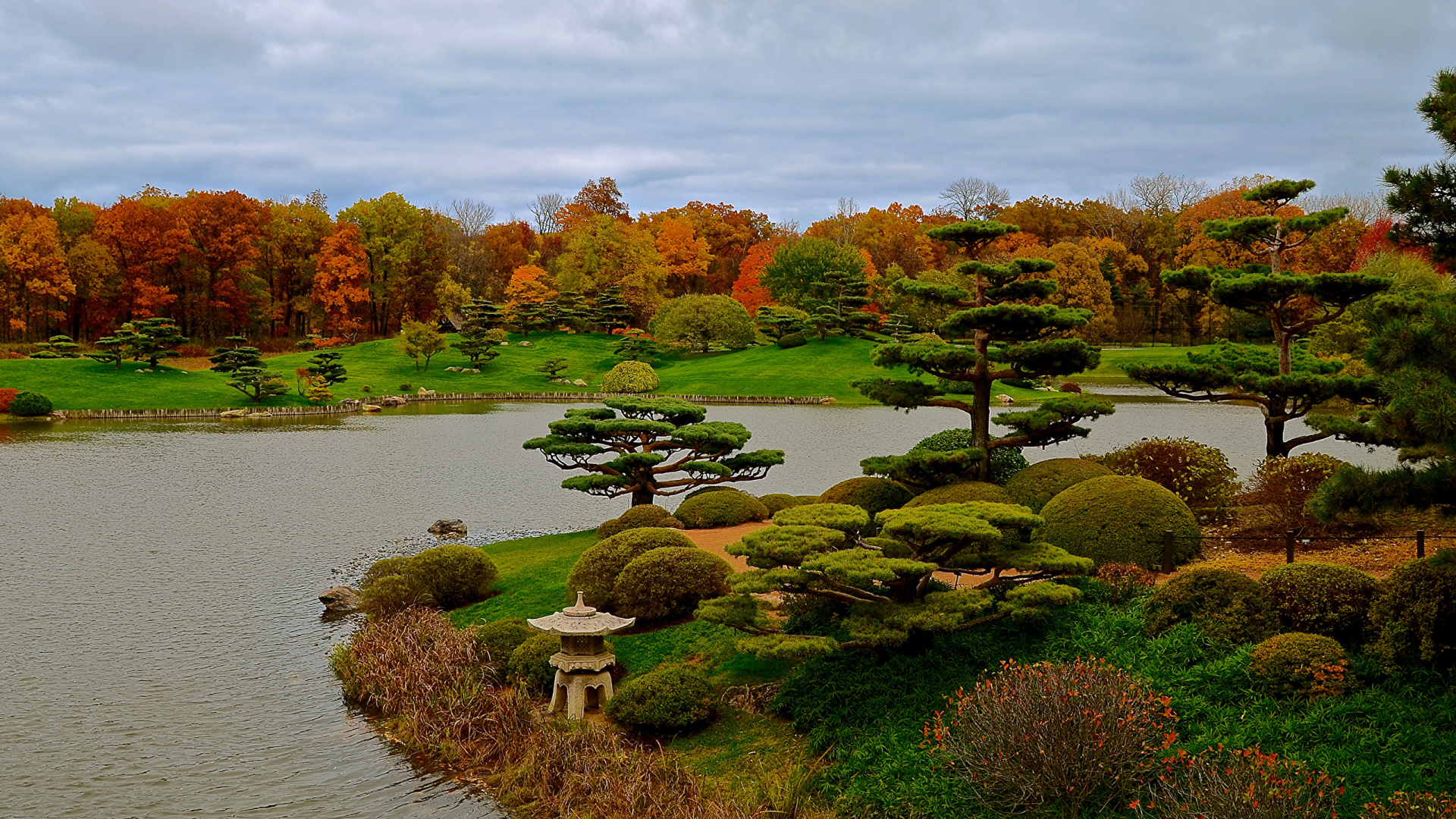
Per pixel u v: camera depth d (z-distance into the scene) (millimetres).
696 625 15711
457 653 14906
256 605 19891
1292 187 24266
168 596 20516
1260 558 15617
